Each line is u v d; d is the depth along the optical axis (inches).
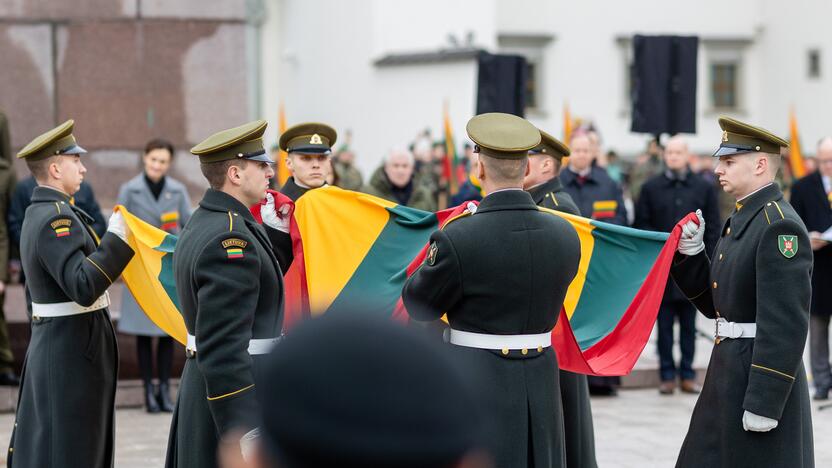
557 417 186.5
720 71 1417.3
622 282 237.5
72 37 412.2
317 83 1178.0
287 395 51.8
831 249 373.1
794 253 193.2
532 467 182.2
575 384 230.2
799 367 194.1
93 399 222.1
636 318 224.2
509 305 180.4
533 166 250.8
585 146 371.6
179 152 418.6
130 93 415.2
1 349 351.6
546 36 1327.5
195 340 178.7
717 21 1405.0
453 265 179.0
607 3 1353.3
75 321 221.5
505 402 179.6
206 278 171.2
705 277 217.9
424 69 995.3
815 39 1360.7
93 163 414.6
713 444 202.8
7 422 336.8
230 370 167.8
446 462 51.4
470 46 980.6
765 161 202.1
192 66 418.0
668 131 432.5
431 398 51.6
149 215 353.1
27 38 410.0
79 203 355.9
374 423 51.1
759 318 193.5
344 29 1110.4
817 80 1362.0
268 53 1279.5
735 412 199.0
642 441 310.5
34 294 223.1
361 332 52.7
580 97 1347.2
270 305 180.2
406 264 236.2
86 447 220.5
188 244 179.0
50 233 215.2
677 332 518.0
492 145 181.6
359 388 51.5
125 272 235.1
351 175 569.6
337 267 237.0
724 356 202.7
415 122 1006.4
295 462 51.5
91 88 413.4
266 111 1273.4
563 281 185.8
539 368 183.5
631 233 237.3
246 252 173.5
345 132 1104.8
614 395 387.9
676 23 1386.6
